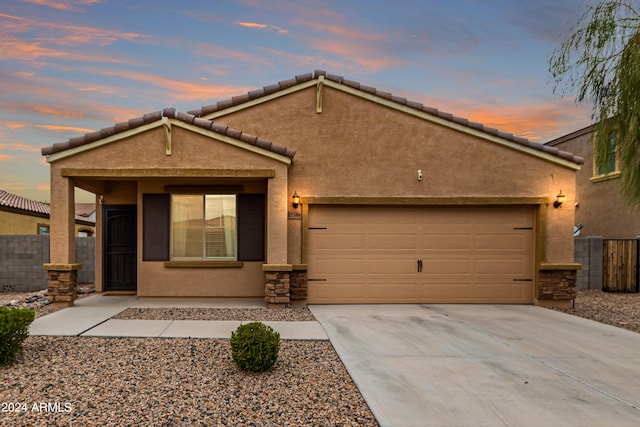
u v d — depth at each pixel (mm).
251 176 9219
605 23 8484
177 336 6699
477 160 10180
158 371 5105
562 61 9164
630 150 8547
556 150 10078
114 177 9172
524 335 7133
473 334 7156
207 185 10344
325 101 10109
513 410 4113
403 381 4867
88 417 3848
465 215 10258
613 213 15688
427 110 10102
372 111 10117
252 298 10344
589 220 17000
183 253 10375
